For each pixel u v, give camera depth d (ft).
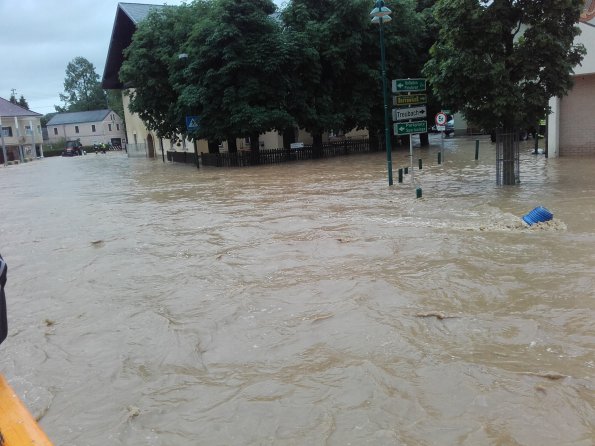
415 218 34.50
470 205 37.58
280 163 98.27
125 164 144.15
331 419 12.00
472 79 41.06
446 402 12.42
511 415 11.75
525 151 83.92
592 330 15.92
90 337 18.03
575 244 25.38
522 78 42.29
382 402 12.57
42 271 27.78
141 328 18.45
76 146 273.75
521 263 22.82
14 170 151.43
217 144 109.29
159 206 50.31
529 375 13.39
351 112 103.30
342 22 97.60
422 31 109.50
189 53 94.27
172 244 32.07
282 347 16.10
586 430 11.08
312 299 20.12
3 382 7.15
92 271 26.91
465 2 40.29
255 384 13.88
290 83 93.20
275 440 11.36
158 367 15.40
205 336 17.38
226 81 89.30
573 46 42.98
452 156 84.99
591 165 57.72
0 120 208.23
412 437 11.14
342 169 77.10
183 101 91.66
